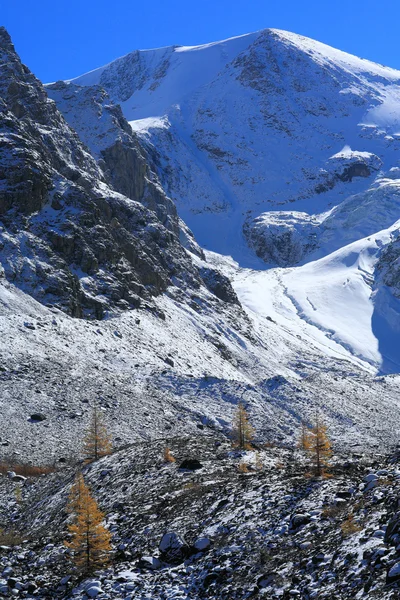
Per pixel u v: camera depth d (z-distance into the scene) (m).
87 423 57.47
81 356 74.38
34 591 20.53
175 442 39.88
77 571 21.55
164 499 27.41
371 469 26.36
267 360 121.94
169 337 100.12
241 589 18.16
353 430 65.12
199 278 143.38
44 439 53.09
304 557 18.69
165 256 134.12
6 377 62.59
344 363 135.50
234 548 20.58
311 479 25.64
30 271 89.38
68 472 38.78
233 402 68.44
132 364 76.81
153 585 19.69
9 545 25.56
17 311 80.69
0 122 113.69
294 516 21.14
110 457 36.81
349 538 18.50
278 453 38.72
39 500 34.19
